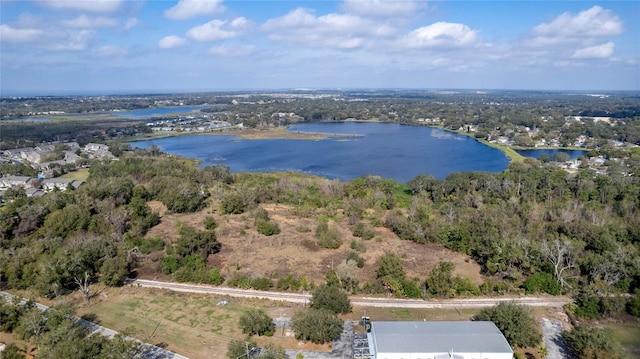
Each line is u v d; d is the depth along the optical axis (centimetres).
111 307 7138
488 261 8556
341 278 7881
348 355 5772
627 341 6344
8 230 10012
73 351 5025
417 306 7269
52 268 7488
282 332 6384
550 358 5800
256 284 7825
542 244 8781
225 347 6025
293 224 11350
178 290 7794
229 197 12444
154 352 5872
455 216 11562
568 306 7144
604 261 8069
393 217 11212
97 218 10394
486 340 5631
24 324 5953
